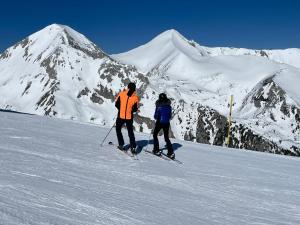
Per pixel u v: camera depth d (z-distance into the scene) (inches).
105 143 524.4
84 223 170.7
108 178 296.4
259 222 243.4
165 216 215.3
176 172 394.6
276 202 322.0
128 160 413.4
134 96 446.9
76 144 469.1
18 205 172.4
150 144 622.2
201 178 384.8
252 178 446.3
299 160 821.9
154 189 288.7
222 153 721.0
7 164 269.7
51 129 629.0
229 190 345.4
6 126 568.7
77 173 289.9
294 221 262.2
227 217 242.8
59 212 177.6
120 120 449.1
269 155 850.1
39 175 252.4
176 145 730.2
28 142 420.2
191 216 227.9
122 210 207.3
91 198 217.9
